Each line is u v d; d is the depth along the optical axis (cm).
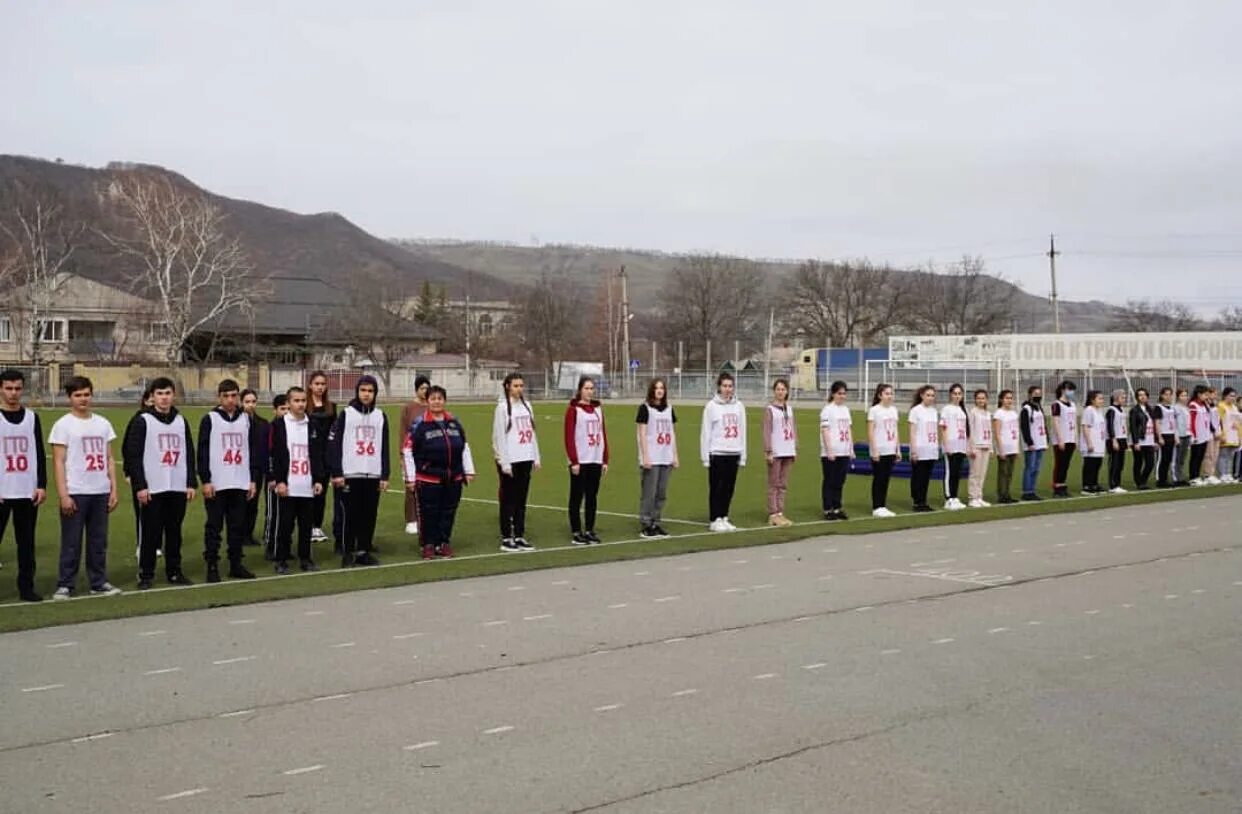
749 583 1226
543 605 1105
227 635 973
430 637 962
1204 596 1153
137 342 8200
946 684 810
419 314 12394
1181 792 601
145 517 1217
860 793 595
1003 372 6525
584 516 1805
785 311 12281
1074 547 1503
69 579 1162
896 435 1886
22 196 8900
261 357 8550
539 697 775
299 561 1408
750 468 2884
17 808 574
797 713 737
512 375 1504
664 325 12862
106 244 9212
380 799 585
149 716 734
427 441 1411
